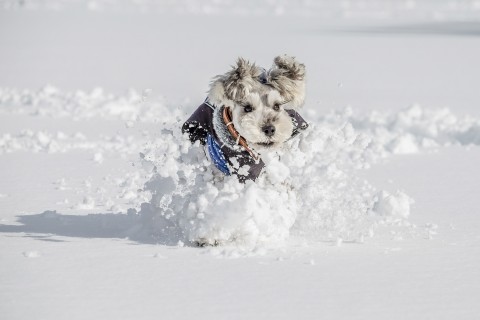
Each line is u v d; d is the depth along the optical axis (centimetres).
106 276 888
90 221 1195
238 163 1085
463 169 1669
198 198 1053
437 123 2194
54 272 902
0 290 832
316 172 1256
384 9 8800
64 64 3806
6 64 3781
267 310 780
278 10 8075
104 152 1817
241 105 1102
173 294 826
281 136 1111
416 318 763
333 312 777
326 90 2964
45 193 1404
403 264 954
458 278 896
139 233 1112
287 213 1083
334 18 7369
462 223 1193
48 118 2295
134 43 4875
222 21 6788
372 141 1912
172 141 1205
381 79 3316
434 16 7781
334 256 990
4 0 8512
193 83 3114
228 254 988
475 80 3297
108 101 2542
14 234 1101
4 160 1711
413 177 1584
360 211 1220
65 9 7825
